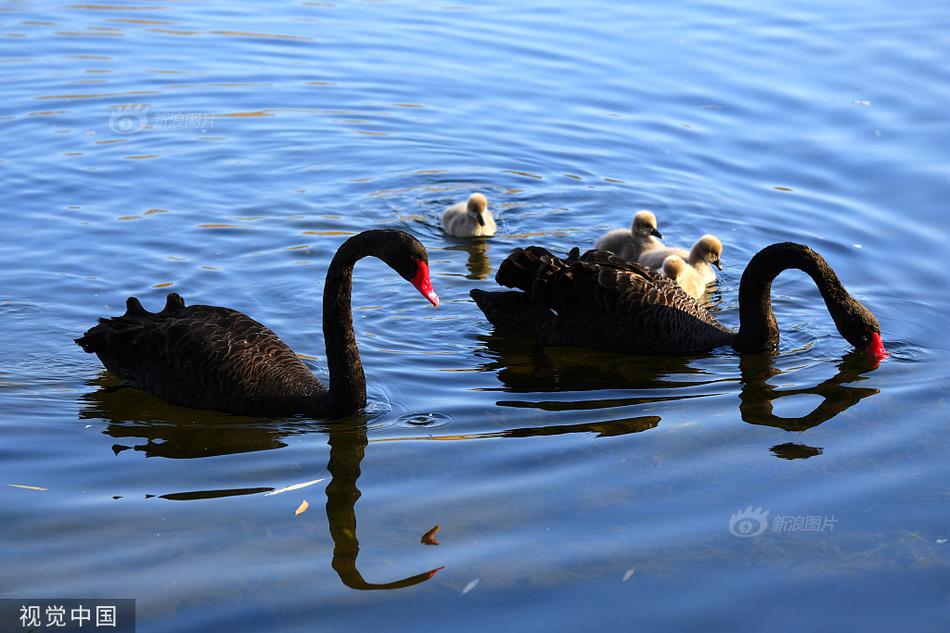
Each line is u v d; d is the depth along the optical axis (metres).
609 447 10.27
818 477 9.70
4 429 10.52
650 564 8.41
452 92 20.77
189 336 11.09
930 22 22.97
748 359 12.52
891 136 18.34
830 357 12.49
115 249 14.80
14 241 14.88
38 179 16.91
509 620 7.76
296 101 20.45
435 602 7.94
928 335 12.93
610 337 12.80
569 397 11.45
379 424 10.76
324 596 8.02
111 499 9.30
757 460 10.02
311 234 15.65
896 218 15.97
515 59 22.06
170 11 24.86
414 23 24.08
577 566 8.37
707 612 7.87
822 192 16.91
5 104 19.64
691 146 18.58
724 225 16.27
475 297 13.52
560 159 18.47
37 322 12.88
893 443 10.32
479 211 15.80
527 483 9.59
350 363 10.78
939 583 8.23
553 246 15.86
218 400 10.98
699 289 14.48
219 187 17.06
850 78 20.47
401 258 10.24
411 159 18.47
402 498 9.37
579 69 21.47
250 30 23.67
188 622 7.70
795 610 7.91
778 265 12.48
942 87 19.94
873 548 8.65
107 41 22.95
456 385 11.74
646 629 7.68
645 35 22.91
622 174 17.92
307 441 10.41
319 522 8.99
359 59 22.23
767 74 20.83
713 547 8.62
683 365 12.40
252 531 8.86
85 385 11.61
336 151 18.64
